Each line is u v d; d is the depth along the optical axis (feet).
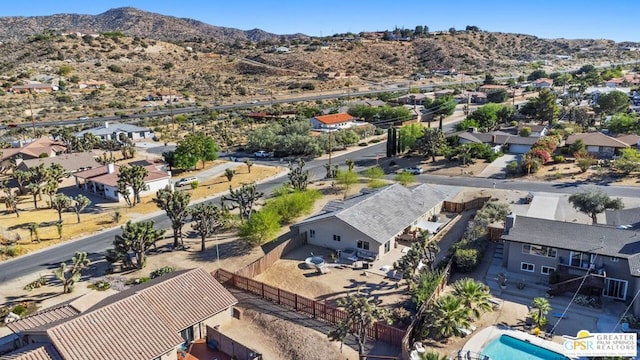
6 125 458.91
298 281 143.74
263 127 399.24
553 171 257.34
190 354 110.93
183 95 638.12
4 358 94.43
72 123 467.93
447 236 174.91
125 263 159.43
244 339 117.08
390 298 130.41
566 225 140.87
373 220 164.14
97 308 107.24
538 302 113.39
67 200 207.31
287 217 196.54
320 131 391.65
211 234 176.55
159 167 296.30
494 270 144.05
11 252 171.73
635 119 348.59
